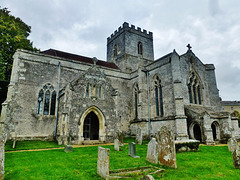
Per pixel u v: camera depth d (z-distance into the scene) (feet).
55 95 79.56
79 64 89.20
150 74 96.94
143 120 88.84
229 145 50.34
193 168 30.37
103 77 75.10
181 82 79.15
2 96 88.58
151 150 35.47
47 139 71.20
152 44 143.95
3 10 102.58
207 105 92.63
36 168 29.63
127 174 25.86
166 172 27.73
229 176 26.08
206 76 99.35
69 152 45.62
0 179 23.38
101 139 68.54
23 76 73.31
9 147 53.47
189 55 91.76
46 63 80.18
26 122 69.62
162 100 86.99
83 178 24.98
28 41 110.11
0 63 78.69
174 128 76.84
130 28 133.49
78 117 64.75
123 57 126.11
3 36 87.20
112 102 74.74
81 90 67.72
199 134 82.23
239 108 226.17
